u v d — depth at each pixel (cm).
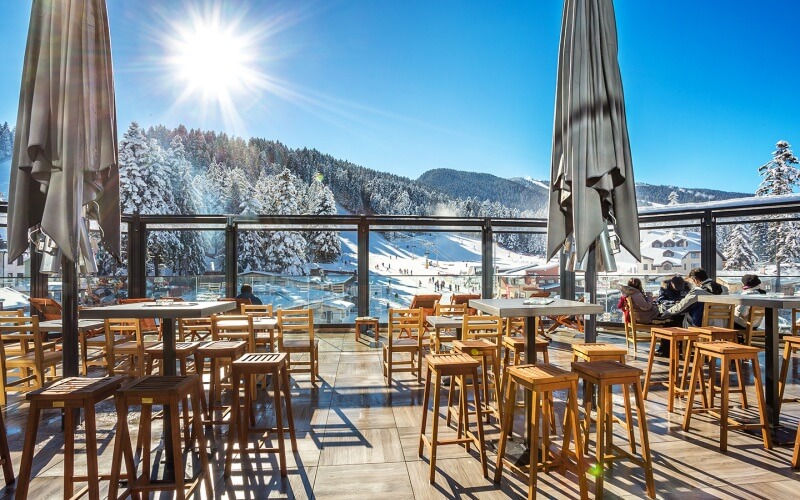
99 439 347
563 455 284
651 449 319
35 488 265
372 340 792
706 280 599
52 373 505
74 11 306
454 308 585
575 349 356
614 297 898
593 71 316
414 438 342
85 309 281
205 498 250
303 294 901
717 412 378
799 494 253
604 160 305
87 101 307
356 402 435
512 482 270
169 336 295
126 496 236
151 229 862
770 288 808
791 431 353
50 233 287
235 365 285
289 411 313
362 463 298
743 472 282
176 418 236
